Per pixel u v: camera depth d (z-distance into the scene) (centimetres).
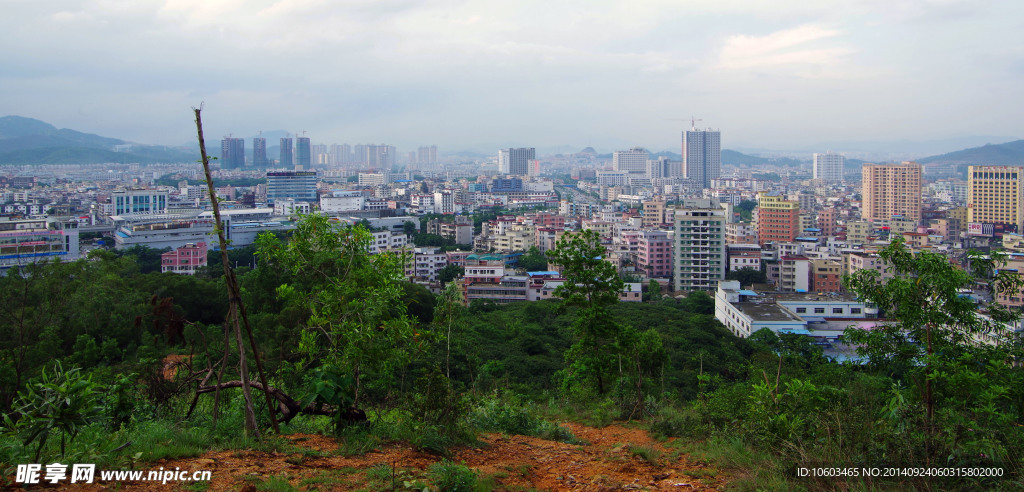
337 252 2212
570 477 1534
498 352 6544
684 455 1848
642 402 2844
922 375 1834
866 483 1449
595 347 3284
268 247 2205
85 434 1528
